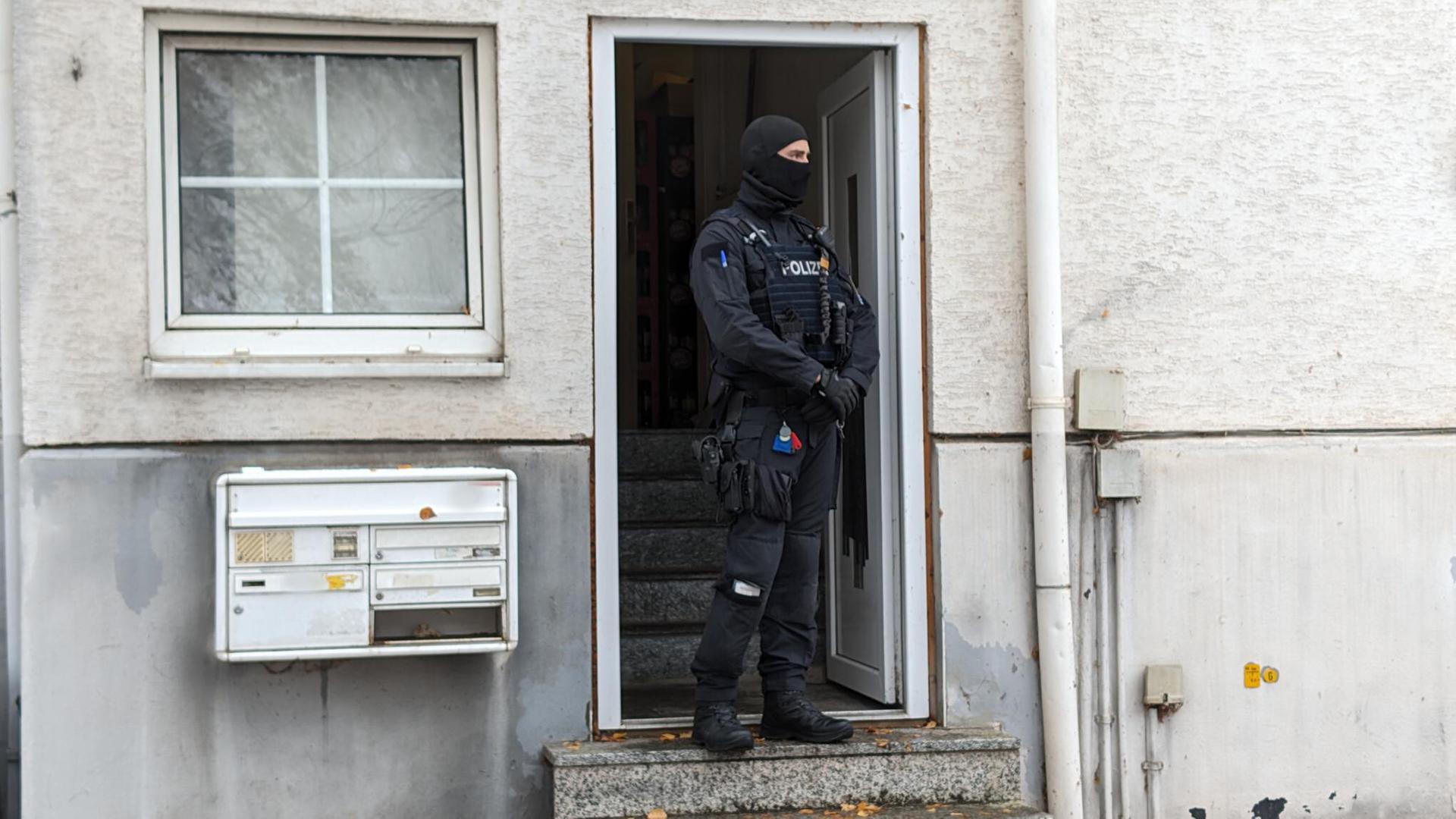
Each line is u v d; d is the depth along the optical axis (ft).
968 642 16.24
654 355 25.50
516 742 15.24
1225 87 16.96
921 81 16.34
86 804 14.46
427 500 14.56
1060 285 16.42
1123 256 16.72
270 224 15.30
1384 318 17.28
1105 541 16.65
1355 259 17.22
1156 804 16.62
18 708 15.28
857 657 17.57
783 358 13.93
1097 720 16.62
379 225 15.49
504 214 15.25
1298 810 16.97
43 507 14.40
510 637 14.74
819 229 15.06
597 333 15.60
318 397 14.90
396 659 15.03
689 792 14.75
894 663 16.52
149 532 14.58
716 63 25.25
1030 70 16.21
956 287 16.28
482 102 15.37
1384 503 17.20
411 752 15.03
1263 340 17.01
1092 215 16.66
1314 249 17.13
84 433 14.49
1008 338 16.40
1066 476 16.48
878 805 15.21
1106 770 16.57
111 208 14.58
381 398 15.02
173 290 14.93
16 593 15.14
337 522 14.35
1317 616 17.03
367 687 14.96
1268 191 17.04
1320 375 17.13
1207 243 16.90
